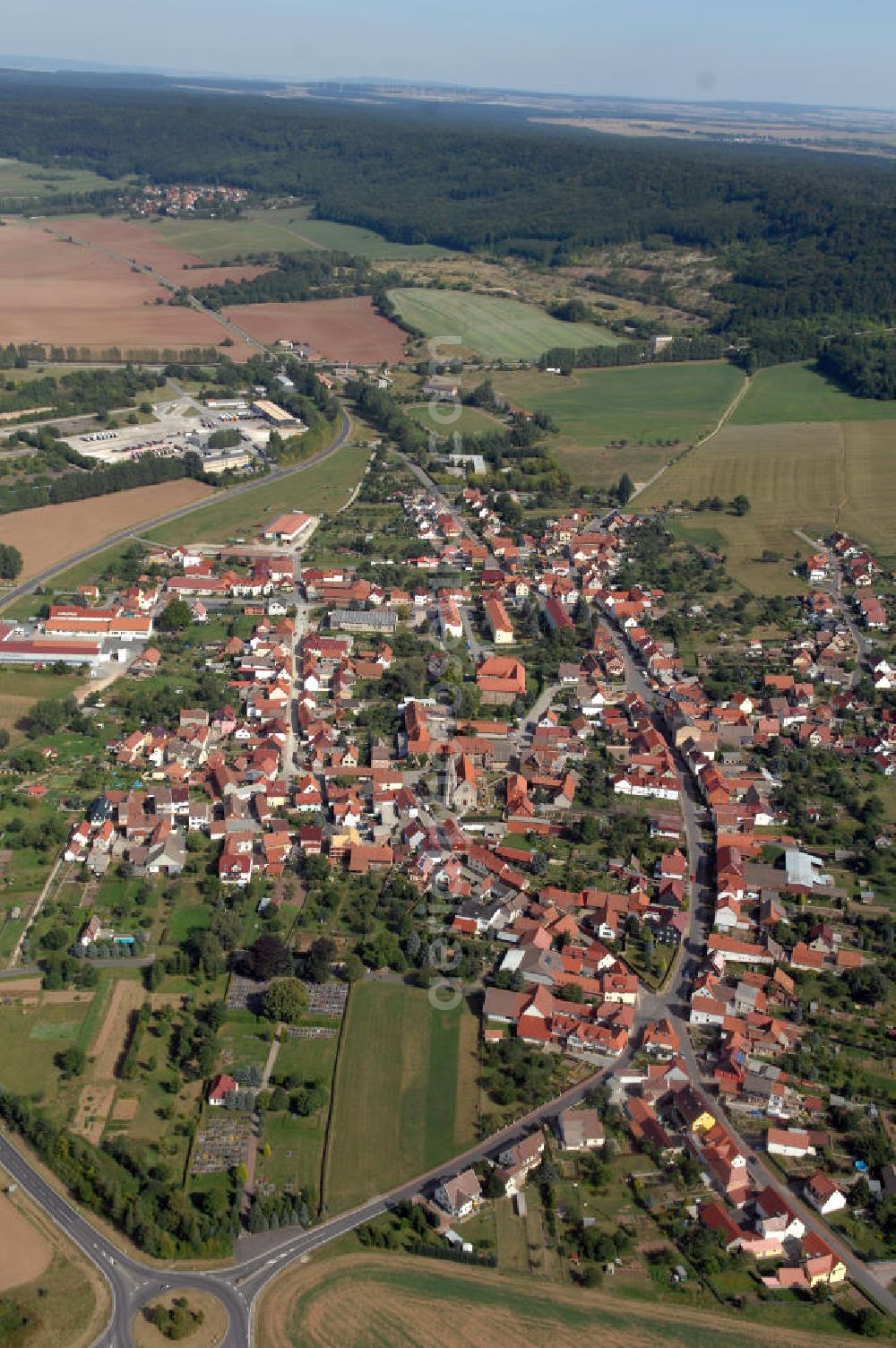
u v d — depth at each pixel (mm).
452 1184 167750
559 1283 158750
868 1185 174250
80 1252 161250
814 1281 161125
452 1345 149875
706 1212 168500
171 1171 172500
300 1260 161000
